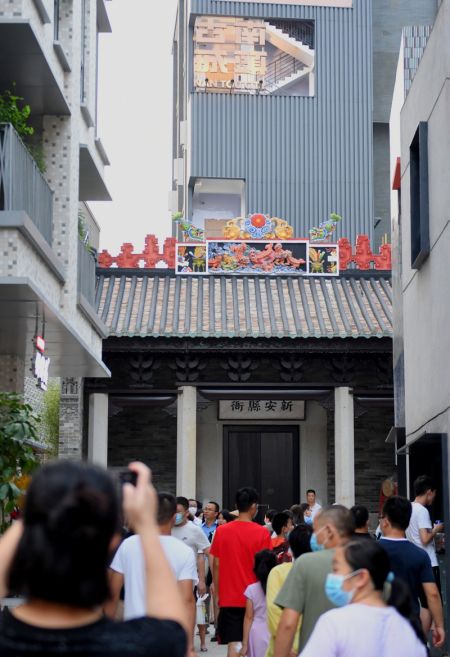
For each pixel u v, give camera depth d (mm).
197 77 46219
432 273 15750
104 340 26969
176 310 28109
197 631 20406
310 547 8914
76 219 18641
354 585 5605
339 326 27578
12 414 12172
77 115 18812
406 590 5656
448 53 14391
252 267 29875
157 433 30203
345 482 27266
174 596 3350
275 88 46906
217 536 12297
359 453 30188
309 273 29859
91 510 3092
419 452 17359
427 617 10172
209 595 18828
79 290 19156
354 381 27922
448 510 14320
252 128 45000
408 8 48219
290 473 30562
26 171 14641
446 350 14562
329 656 5328
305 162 45031
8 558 3162
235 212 46344
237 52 46312
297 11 45969
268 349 27297
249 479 30516
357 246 30484
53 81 16531
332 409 27953
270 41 46719
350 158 45188
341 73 45688
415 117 17141
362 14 46094
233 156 44781
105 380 27453
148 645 3148
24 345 17844
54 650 3047
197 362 27484
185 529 13695
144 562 3373
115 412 27609
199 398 27703
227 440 30625
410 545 9391
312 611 7414
